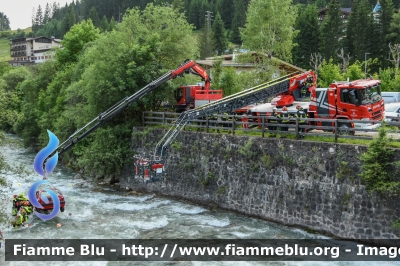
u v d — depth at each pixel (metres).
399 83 40.25
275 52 43.44
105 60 29.98
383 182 16.45
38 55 137.62
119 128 29.09
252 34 41.94
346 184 17.81
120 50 29.48
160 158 21.64
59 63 51.12
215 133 23.67
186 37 31.89
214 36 92.31
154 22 32.62
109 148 29.02
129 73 28.30
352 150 17.73
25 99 52.78
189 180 24.78
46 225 21.00
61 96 42.59
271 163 20.66
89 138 31.33
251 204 21.42
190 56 32.00
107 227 20.55
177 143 25.66
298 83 24.91
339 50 68.38
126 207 23.86
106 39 31.00
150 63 29.48
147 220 21.50
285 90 24.80
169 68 31.47
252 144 21.55
